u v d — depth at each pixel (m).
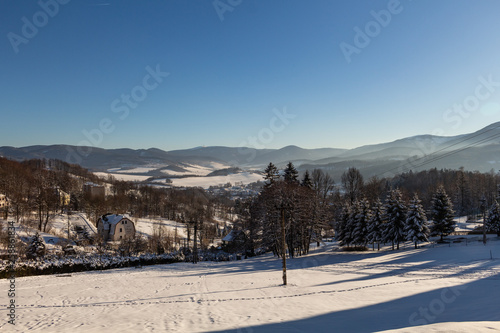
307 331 14.42
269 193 60.12
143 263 60.47
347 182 92.25
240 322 16.69
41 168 149.75
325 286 28.47
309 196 60.09
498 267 32.44
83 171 182.75
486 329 12.26
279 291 26.73
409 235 56.28
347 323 15.52
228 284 32.09
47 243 70.69
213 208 189.88
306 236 60.88
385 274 34.06
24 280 39.03
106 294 27.88
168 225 129.38
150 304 22.77
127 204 143.50
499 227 66.25
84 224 97.75
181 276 41.53
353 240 61.53
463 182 120.94
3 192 94.88
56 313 20.05
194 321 17.14
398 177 174.25
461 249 49.31
